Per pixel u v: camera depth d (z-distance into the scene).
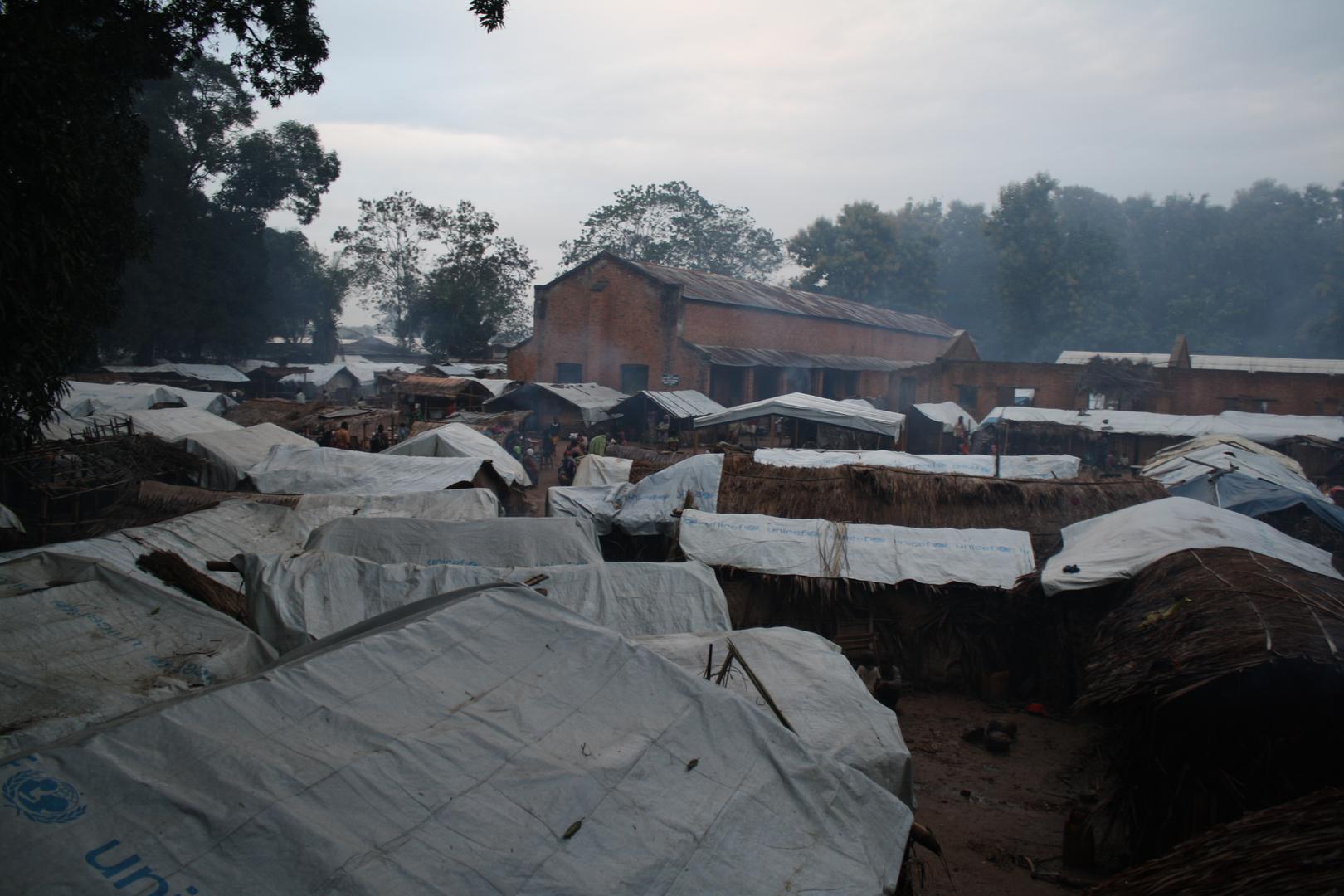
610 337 43.09
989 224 74.06
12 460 15.92
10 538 14.64
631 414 37.06
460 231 64.12
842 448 29.62
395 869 3.14
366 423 32.62
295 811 3.22
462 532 10.82
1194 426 30.44
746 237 83.88
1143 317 81.25
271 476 18.09
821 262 75.00
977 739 10.71
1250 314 75.25
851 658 11.51
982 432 34.22
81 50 13.16
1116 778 8.95
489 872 3.27
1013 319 73.19
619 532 15.55
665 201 78.06
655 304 41.50
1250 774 6.92
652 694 4.62
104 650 6.27
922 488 14.73
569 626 4.96
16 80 8.98
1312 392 36.47
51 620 6.36
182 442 20.41
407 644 4.50
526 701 4.36
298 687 3.96
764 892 3.68
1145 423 31.19
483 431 30.98
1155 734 7.36
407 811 3.42
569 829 3.59
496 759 3.86
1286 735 6.90
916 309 76.88
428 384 40.53
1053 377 40.97
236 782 3.28
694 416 34.12
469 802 3.57
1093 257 70.81
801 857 3.95
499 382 44.28
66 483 16.41
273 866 3.01
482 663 4.58
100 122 14.49
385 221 69.50
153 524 10.94
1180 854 4.68
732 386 44.12
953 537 13.03
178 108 49.31
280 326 73.56
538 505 22.86
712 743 4.42
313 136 54.69
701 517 13.73
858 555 12.80
